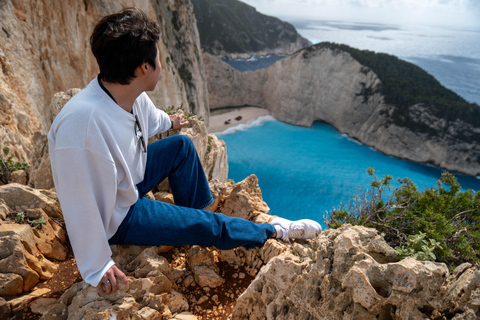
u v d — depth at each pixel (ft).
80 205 5.48
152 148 8.18
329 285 5.99
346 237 6.13
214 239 7.74
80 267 5.82
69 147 5.19
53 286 8.29
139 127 6.59
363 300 5.52
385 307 5.65
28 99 41.47
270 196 194.90
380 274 5.62
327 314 5.95
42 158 13.41
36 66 48.24
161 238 7.07
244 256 10.14
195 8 649.61
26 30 47.03
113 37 4.94
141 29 5.11
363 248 6.11
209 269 9.38
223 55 654.53
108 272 5.92
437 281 5.34
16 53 43.14
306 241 10.59
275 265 7.06
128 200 6.70
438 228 9.70
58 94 14.90
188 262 9.70
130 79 5.46
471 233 9.80
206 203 9.12
